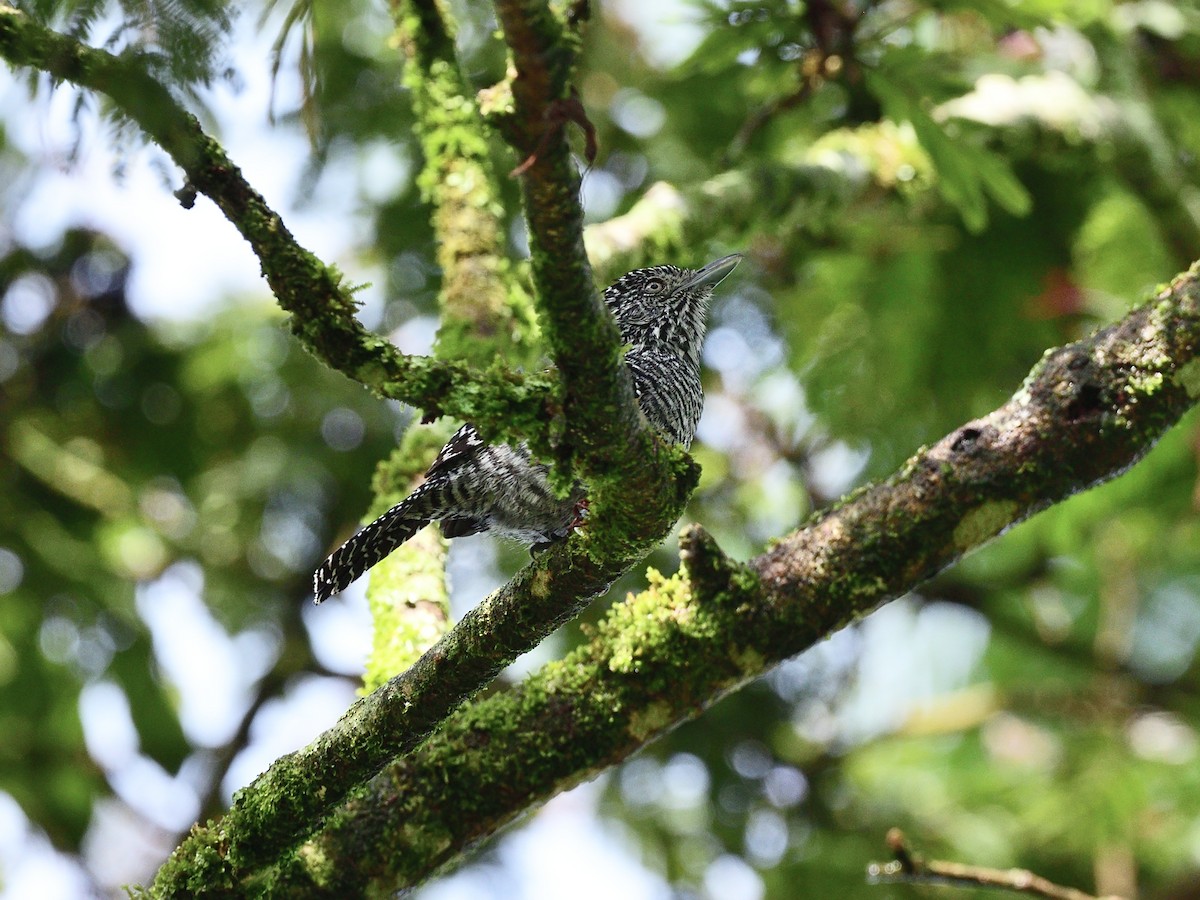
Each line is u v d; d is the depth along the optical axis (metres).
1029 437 6.74
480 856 13.94
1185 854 13.48
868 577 6.77
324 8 9.01
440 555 8.50
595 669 6.94
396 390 5.38
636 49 14.55
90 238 14.09
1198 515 13.92
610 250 10.04
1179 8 13.13
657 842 14.13
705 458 14.17
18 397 14.42
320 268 5.30
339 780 6.43
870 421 13.10
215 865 6.57
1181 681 14.59
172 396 14.48
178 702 14.72
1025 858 13.68
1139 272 12.77
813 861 13.56
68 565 14.02
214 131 5.31
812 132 13.20
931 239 12.69
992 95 11.92
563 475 5.54
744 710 14.28
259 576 14.91
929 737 14.74
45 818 14.44
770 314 14.02
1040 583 14.59
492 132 4.91
